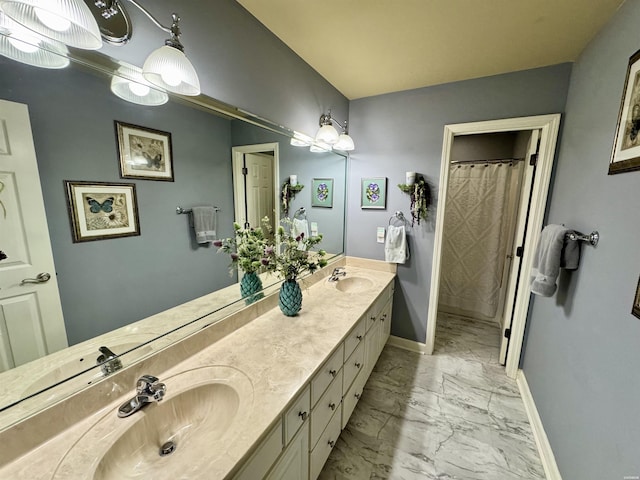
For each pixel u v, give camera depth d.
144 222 1.03
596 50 1.40
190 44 1.09
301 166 1.94
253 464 0.79
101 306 0.92
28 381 0.75
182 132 1.13
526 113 1.89
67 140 0.80
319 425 1.20
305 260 1.54
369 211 2.54
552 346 1.59
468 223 3.19
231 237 1.42
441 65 1.82
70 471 0.67
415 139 2.27
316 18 1.37
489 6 1.24
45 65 0.74
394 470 1.43
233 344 1.25
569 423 1.28
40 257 0.77
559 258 1.35
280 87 1.61
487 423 1.75
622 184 1.03
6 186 0.70
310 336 1.32
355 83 2.12
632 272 0.92
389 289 2.33
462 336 2.86
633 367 0.87
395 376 2.20
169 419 0.91
